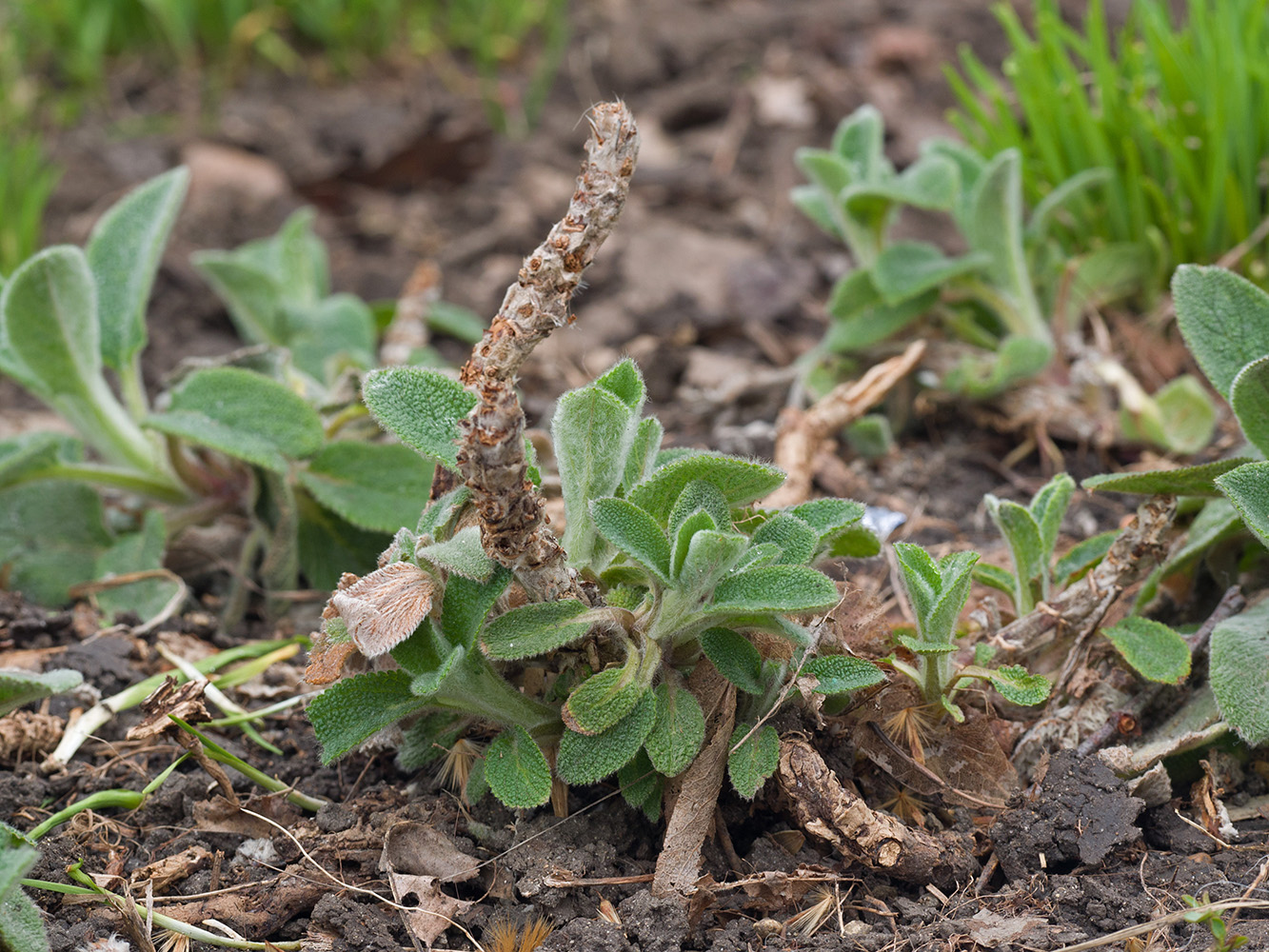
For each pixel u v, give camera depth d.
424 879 1.33
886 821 1.32
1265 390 1.35
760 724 1.32
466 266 2.13
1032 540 1.37
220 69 2.57
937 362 1.58
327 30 2.58
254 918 1.33
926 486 1.55
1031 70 1.65
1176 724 1.37
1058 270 1.60
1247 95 1.57
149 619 1.46
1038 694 1.33
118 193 2.19
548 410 1.63
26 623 1.45
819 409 1.53
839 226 1.58
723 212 2.17
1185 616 1.42
